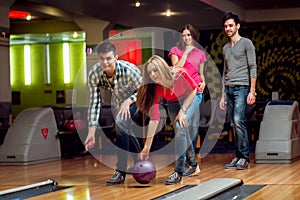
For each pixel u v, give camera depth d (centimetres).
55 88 1720
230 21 658
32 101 1739
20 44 1738
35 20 1567
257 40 1428
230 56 664
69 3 1138
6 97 1106
